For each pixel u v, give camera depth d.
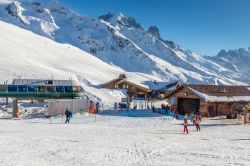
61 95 72.06
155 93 99.06
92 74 157.62
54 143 27.83
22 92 70.44
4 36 170.12
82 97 74.19
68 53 198.75
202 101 57.66
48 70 125.25
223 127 43.06
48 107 55.31
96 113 59.53
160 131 37.81
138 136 33.03
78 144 27.48
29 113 59.84
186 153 24.02
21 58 136.50
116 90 104.25
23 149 24.94
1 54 131.75
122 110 63.22
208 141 30.64
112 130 37.75
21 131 35.62
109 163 20.39
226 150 25.61
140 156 22.73
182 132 37.28
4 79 102.25
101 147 26.17
